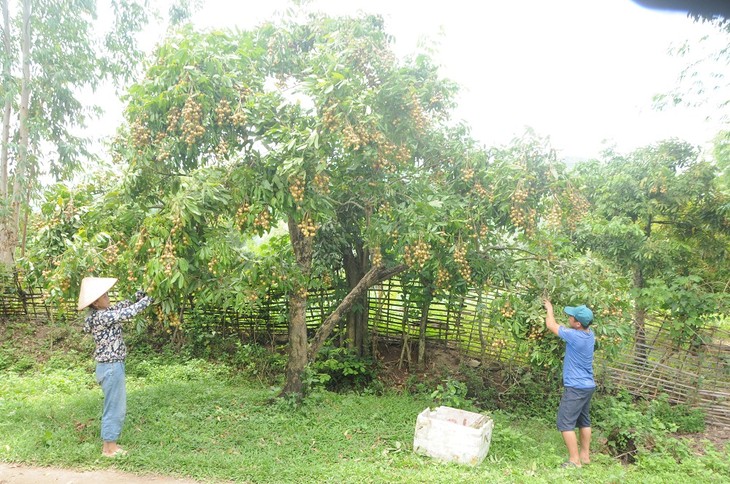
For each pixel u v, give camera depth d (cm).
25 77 1129
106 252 514
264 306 894
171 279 468
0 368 810
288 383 631
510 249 659
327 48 545
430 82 570
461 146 630
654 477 444
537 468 467
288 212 513
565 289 571
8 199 1083
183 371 779
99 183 601
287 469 437
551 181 582
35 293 979
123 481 411
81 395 641
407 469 448
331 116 462
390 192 586
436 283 655
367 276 664
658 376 735
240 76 535
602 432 615
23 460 436
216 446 486
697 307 715
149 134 499
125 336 909
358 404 640
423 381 809
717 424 679
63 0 1142
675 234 865
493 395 770
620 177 823
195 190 484
